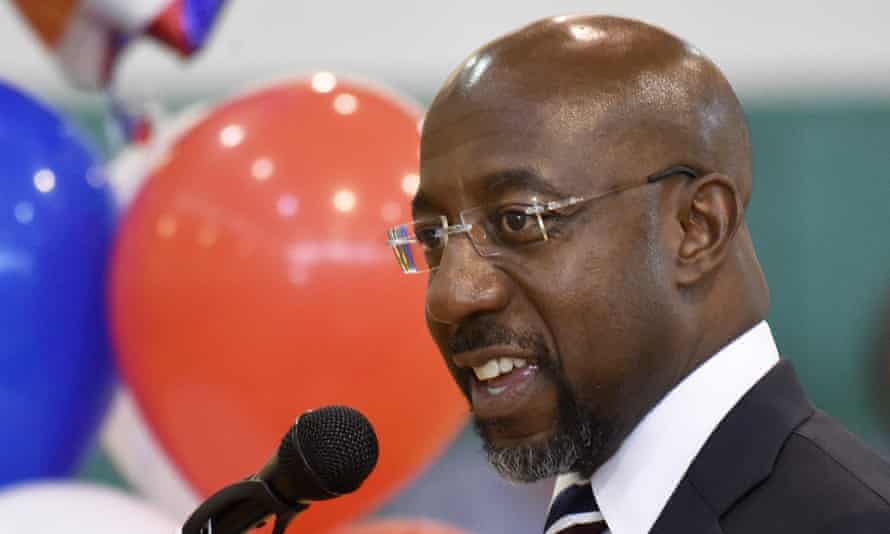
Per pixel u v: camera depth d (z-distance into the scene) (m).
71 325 5.84
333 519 5.80
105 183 6.23
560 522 3.56
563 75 3.38
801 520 3.19
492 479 9.27
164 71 11.07
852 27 11.73
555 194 3.30
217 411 5.57
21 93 6.24
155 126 7.07
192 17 6.51
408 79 11.73
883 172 11.31
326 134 5.66
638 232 3.33
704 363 3.44
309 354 5.45
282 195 5.52
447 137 3.43
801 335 10.98
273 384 5.48
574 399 3.36
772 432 3.34
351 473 3.08
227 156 5.68
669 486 3.39
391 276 5.48
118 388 6.27
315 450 3.06
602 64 3.41
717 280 3.45
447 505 9.24
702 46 11.72
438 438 5.87
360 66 11.66
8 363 5.67
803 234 11.12
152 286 5.60
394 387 5.54
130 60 10.96
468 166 3.37
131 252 5.73
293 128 5.70
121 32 6.49
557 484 3.70
